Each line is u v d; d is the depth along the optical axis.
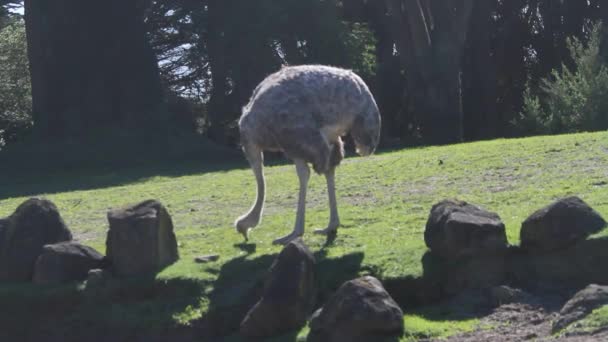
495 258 13.72
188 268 15.16
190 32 51.31
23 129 53.28
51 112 44.41
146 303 14.79
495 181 20.88
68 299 15.20
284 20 45.00
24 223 16.33
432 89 41.72
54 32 44.53
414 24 41.59
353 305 12.23
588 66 39.41
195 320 14.18
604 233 13.42
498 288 13.28
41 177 38.16
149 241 15.33
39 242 16.22
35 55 44.84
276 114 15.43
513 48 57.94
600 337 10.97
